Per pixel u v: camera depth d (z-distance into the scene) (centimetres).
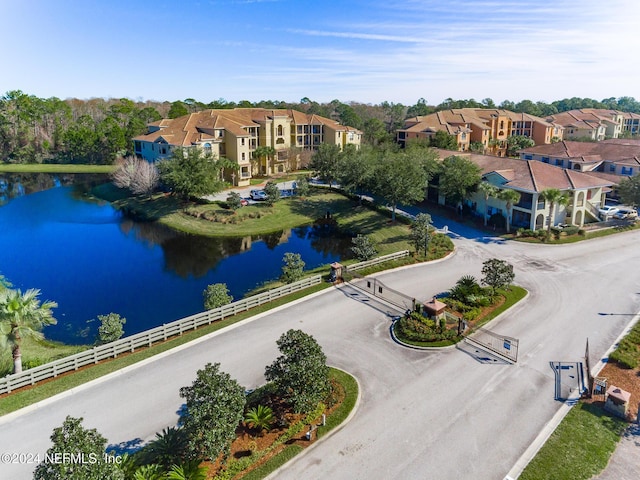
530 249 4412
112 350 2569
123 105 14038
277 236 5588
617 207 5775
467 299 3083
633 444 1848
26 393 2225
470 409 2069
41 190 8462
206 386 1633
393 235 5084
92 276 4250
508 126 11019
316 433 1897
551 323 2873
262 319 2981
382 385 2255
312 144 10012
